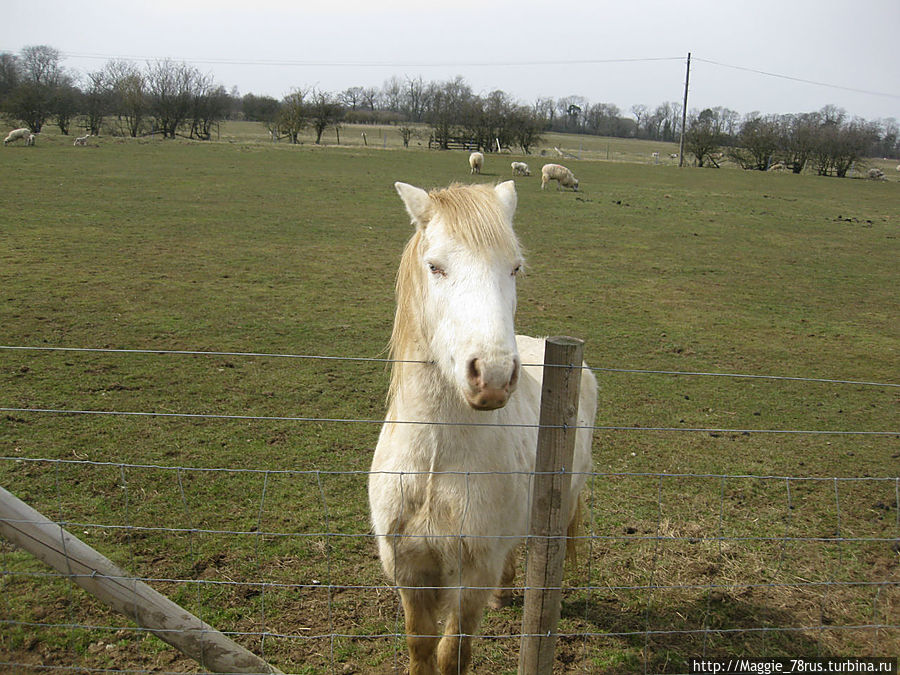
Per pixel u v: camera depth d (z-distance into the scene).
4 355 6.72
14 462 4.64
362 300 9.75
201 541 3.96
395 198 20.64
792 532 4.43
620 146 75.44
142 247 12.25
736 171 43.41
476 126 53.66
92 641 3.13
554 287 11.29
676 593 3.80
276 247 13.05
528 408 2.93
